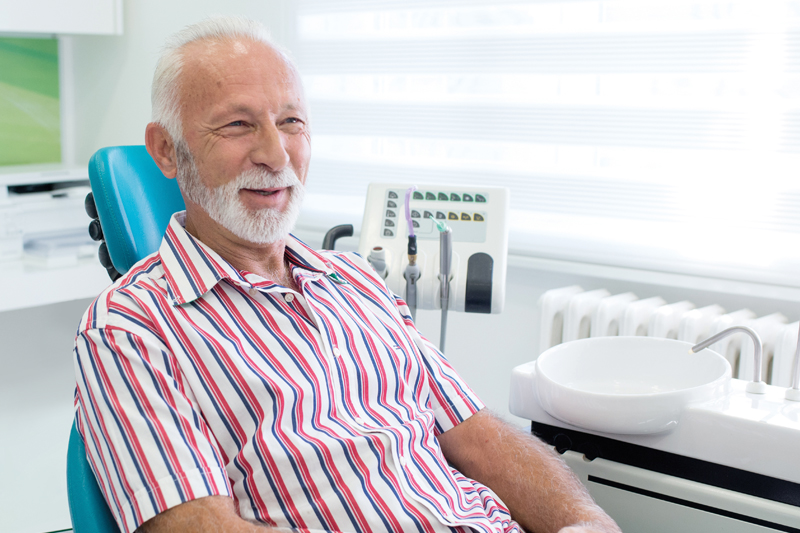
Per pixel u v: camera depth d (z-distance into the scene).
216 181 1.15
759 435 1.12
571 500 1.15
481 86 2.32
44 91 2.91
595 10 2.11
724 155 1.99
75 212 2.67
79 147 3.03
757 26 1.90
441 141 2.42
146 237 1.40
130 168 1.42
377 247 1.72
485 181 2.35
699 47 1.98
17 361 2.64
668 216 2.08
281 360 1.11
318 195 2.68
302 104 1.22
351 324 1.22
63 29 2.49
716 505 1.16
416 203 1.77
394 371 1.22
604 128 2.14
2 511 2.58
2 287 2.30
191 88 1.15
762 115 1.92
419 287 1.71
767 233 1.98
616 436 1.23
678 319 1.91
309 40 2.61
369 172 2.56
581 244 2.20
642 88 2.08
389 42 2.46
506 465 1.22
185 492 0.95
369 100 2.52
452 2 2.32
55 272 2.43
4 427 2.62
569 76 2.18
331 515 1.04
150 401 0.98
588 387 1.37
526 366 1.39
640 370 1.37
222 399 1.05
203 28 1.17
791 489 1.11
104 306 1.06
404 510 1.07
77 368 1.04
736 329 1.24
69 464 1.08
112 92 2.88
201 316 1.10
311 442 1.06
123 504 0.96
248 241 1.22
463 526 1.09
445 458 1.29
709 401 1.20
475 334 2.44
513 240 2.30
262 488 1.04
